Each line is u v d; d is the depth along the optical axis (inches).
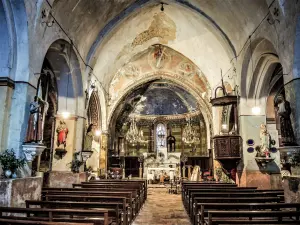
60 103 470.0
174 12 562.6
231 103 494.6
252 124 469.4
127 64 728.3
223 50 548.1
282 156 350.6
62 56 428.5
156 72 778.2
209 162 805.9
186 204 382.0
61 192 298.7
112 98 760.3
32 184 279.7
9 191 239.5
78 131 472.4
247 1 391.2
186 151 994.7
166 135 1037.2
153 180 847.7
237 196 288.8
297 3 285.3
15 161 257.1
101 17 473.1
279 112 301.6
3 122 270.4
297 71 292.2
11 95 282.2
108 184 413.1
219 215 170.4
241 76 474.6
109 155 781.3
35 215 222.4
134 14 537.3
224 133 543.2
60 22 366.0
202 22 536.1
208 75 654.5
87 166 687.7
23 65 286.8
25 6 277.6
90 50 504.4
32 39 294.2
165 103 1031.6
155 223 305.7
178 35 635.5
